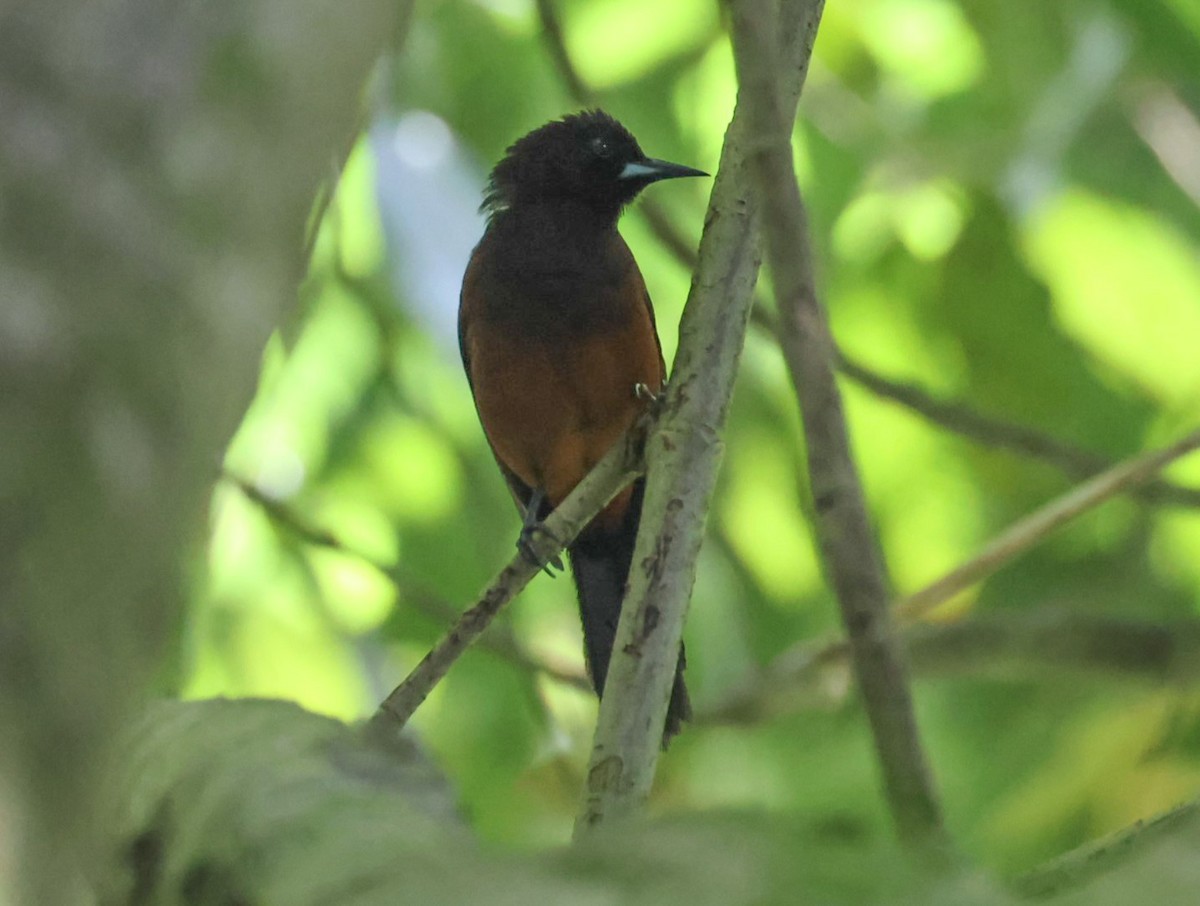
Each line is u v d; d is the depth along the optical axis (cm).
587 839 246
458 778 1150
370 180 1158
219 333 259
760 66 402
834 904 227
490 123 1243
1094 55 1177
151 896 304
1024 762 1225
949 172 1180
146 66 257
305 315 1092
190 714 351
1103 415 1227
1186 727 1203
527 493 1131
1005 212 1176
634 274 1062
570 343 1042
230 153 262
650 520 560
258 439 1134
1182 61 1118
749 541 1227
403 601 1154
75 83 250
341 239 1139
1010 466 1229
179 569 257
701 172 1086
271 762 320
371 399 1180
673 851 238
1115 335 1197
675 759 1268
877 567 329
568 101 1230
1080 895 239
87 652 242
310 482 1159
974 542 1269
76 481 240
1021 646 1202
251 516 1107
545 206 1080
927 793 302
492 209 1125
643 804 509
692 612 1248
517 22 1214
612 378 1050
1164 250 1178
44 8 251
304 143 274
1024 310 1188
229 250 262
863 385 1100
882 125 1196
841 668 1163
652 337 1065
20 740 237
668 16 1201
